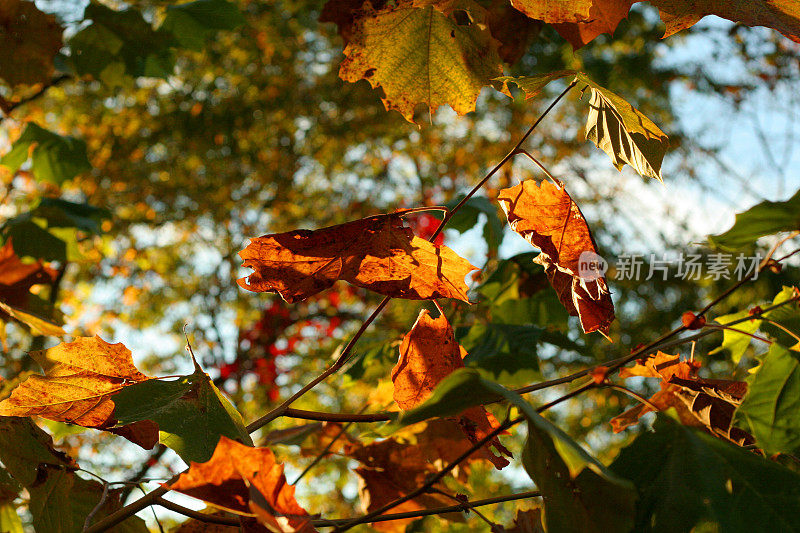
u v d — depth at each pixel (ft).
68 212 7.44
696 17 3.27
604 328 3.40
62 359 3.35
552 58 17.17
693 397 3.43
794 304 3.49
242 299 21.03
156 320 21.35
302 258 3.39
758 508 3.02
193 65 19.26
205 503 3.13
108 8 5.98
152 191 19.56
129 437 3.45
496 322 5.01
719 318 3.49
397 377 3.50
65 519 3.52
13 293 4.62
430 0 3.47
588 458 2.90
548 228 3.42
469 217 5.28
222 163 19.97
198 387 3.37
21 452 3.46
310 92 19.39
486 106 20.07
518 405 2.92
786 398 3.21
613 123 3.35
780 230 3.18
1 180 15.19
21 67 4.73
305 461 12.13
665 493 3.08
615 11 3.31
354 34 3.51
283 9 19.15
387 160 21.49
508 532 3.84
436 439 4.08
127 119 19.67
